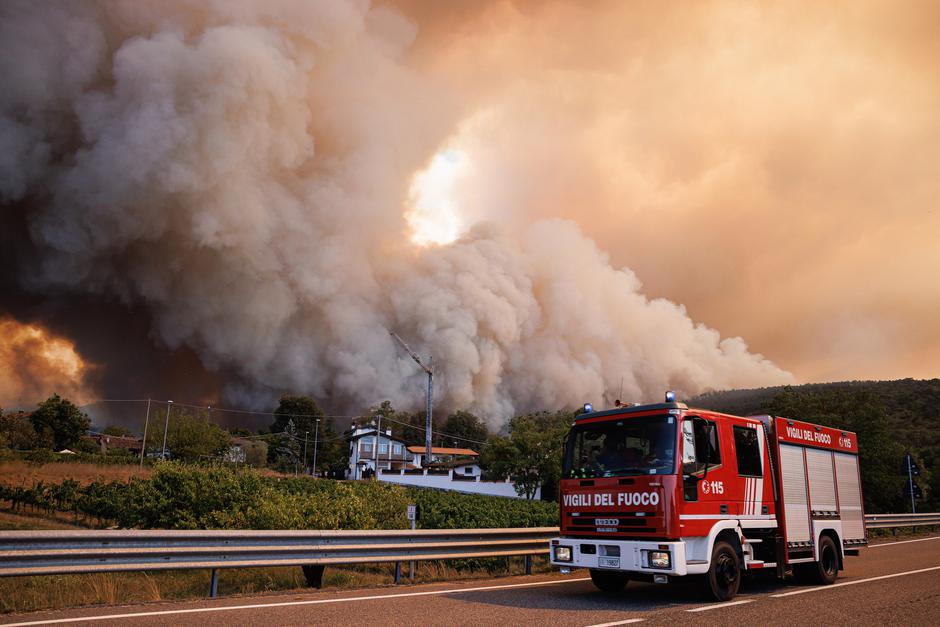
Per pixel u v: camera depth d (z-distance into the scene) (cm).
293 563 942
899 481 3359
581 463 1009
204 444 6253
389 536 1070
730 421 1031
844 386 7838
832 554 1184
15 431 6138
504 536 1268
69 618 695
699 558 917
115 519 2245
